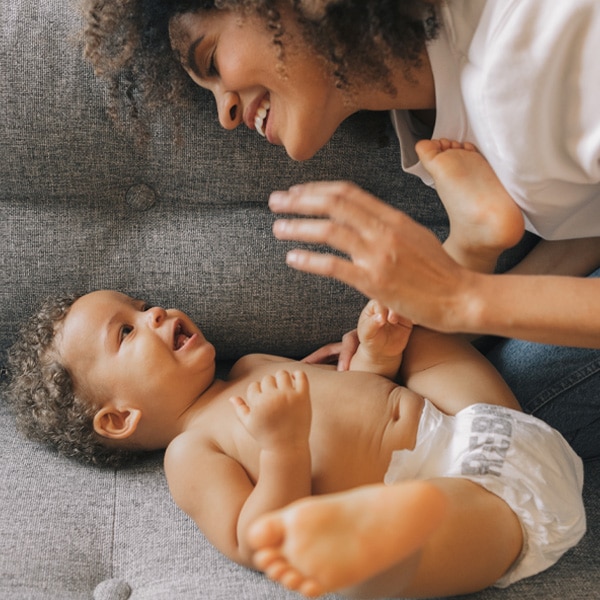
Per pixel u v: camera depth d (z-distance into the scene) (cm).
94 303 127
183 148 129
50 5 125
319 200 79
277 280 132
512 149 96
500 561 97
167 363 123
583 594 100
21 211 130
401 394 114
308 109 101
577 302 80
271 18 94
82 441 123
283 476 100
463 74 98
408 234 79
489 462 103
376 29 94
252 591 99
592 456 127
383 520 70
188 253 132
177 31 104
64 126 125
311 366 123
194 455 112
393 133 129
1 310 131
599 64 87
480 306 80
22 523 109
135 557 108
